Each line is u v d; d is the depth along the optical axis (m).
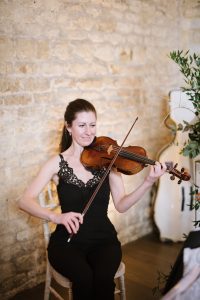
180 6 3.97
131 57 3.56
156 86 3.86
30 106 2.81
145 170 3.83
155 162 2.07
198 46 3.90
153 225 4.00
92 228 2.09
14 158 2.76
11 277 2.81
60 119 3.01
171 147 3.49
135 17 3.54
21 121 2.77
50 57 2.90
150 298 2.66
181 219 3.58
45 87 2.89
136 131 3.71
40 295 2.79
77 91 3.12
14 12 2.64
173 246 3.58
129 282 2.89
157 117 3.92
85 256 2.05
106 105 3.38
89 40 3.16
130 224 3.74
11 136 2.72
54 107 2.96
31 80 2.79
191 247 1.57
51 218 2.00
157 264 3.20
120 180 2.29
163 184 3.58
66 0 2.94
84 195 2.13
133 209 3.76
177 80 4.07
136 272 3.05
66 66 3.02
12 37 2.65
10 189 2.75
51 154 2.98
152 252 3.45
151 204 3.96
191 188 3.36
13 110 2.71
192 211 3.53
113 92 3.43
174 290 1.40
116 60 3.42
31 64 2.78
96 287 1.88
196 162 3.30
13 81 2.69
